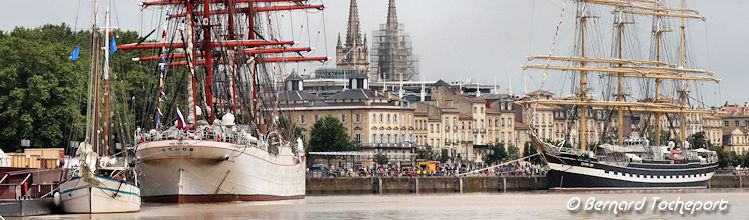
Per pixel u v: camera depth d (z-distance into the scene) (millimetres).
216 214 155375
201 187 175625
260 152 185625
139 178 177625
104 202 147875
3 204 142750
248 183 182625
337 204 192125
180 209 163125
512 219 155500
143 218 144375
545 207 185625
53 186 150375
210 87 194875
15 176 151000
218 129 177500
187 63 184375
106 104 155625
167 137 173250
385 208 180125
